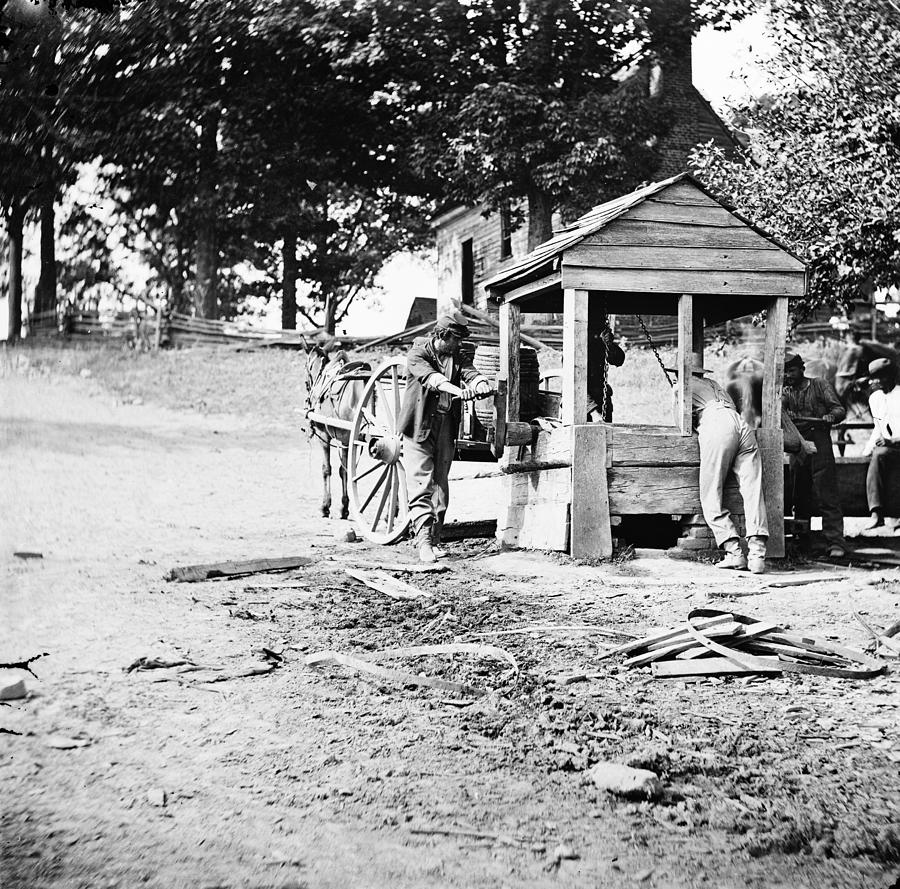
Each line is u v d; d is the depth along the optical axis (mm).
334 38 13188
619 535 10000
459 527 10047
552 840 3150
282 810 3342
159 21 8344
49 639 5465
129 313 23969
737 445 8547
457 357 8969
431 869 2943
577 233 9133
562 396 9273
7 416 17531
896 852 3080
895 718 4418
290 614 6367
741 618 5867
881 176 10906
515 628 6059
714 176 12328
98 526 9969
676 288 8828
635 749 3957
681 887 2859
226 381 22125
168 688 4660
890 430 10641
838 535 9336
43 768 3650
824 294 11992
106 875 2854
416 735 4102
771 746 4027
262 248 25719
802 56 10992
